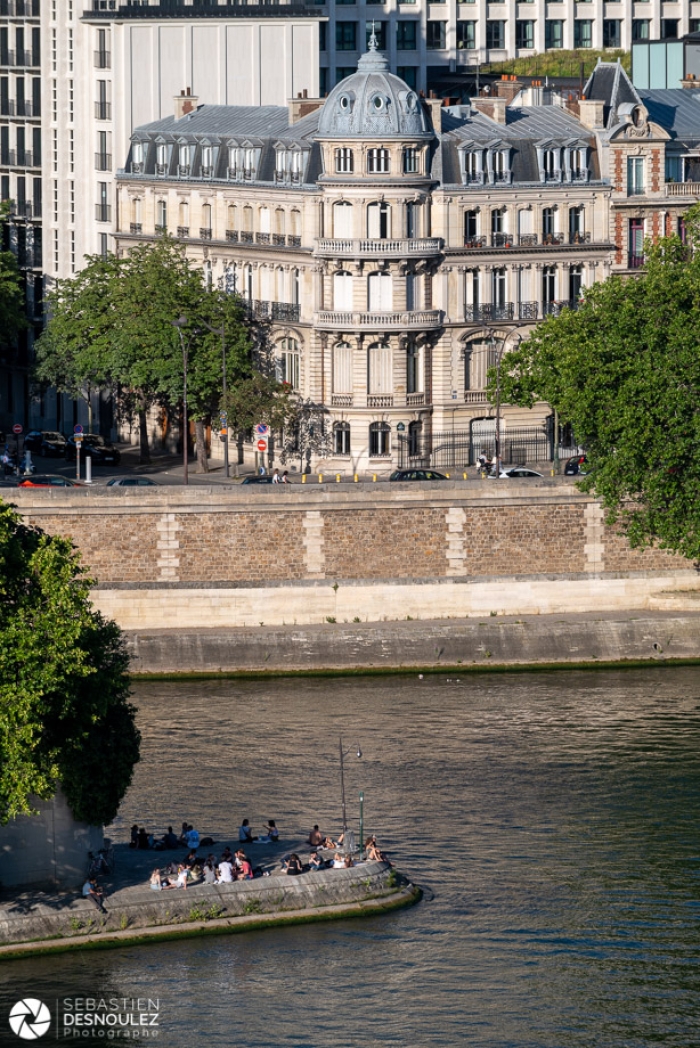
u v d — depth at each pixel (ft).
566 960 598.75
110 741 600.80
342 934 605.73
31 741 569.64
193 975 585.63
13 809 572.92
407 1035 566.36
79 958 586.45
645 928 615.98
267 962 591.78
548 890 636.07
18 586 593.83
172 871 613.11
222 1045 560.20
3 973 579.89
